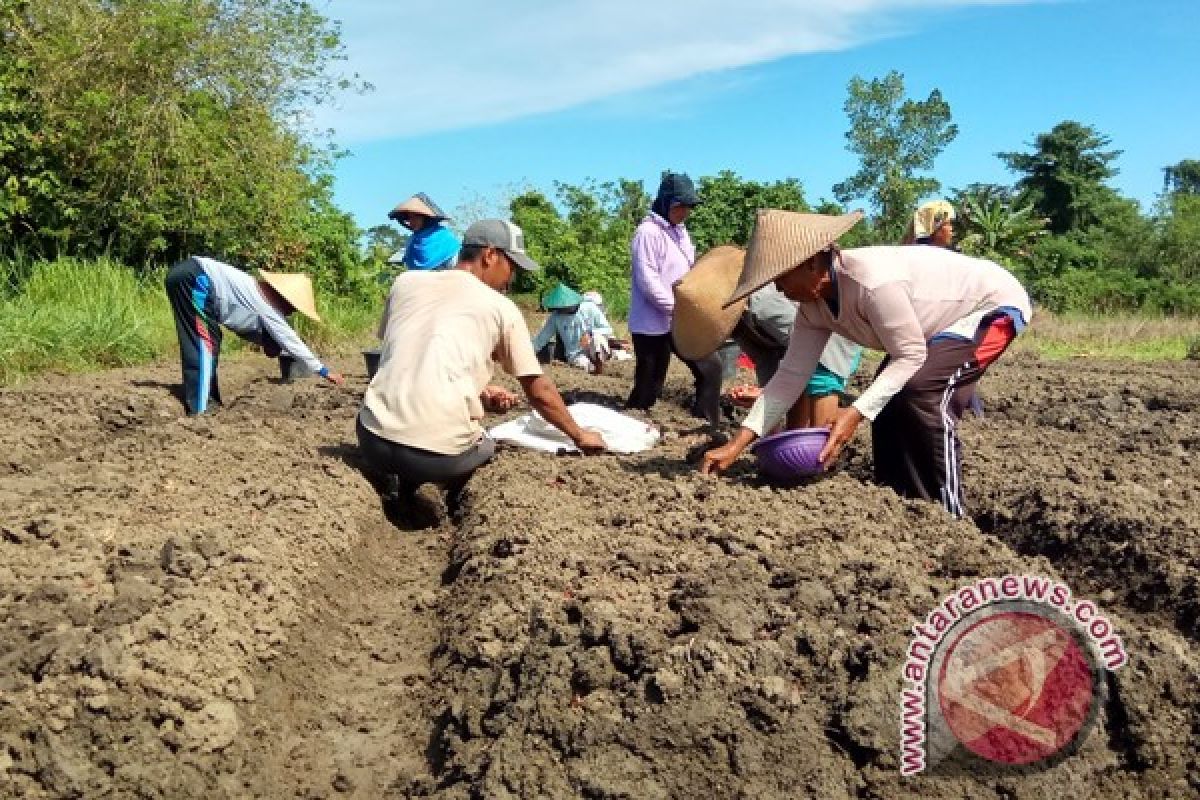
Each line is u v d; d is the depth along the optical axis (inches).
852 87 2005.4
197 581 157.6
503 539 184.2
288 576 172.2
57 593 144.6
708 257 253.0
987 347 193.2
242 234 616.7
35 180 539.2
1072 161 1947.6
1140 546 185.2
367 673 160.6
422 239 347.9
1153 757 133.3
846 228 182.7
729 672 133.9
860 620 145.3
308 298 329.4
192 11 595.5
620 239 1283.2
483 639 152.9
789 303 242.8
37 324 407.8
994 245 1492.4
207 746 130.6
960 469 203.2
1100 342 791.1
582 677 136.4
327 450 254.1
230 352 506.3
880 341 190.5
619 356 524.1
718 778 125.2
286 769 136.0
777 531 182.1
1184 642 153.7
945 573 169.0
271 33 626.8
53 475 211.6
